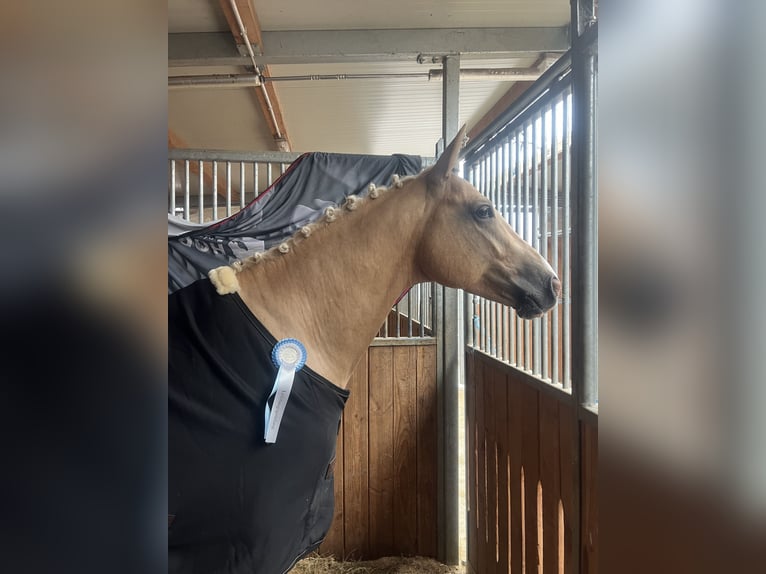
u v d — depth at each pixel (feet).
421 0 6.30
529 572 4.25
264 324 2.81
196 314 2.70
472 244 3.46
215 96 9.73
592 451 3.06
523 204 4.50
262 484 2.43
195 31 7.02
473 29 7.04
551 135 3.84
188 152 6.01
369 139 13.57
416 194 3.44
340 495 6.39
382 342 6.38
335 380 3.17
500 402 5.04
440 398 6.46
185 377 2.48
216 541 2.34
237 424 2.45
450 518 6.44
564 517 3.52
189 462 2.31
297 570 6.11
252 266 3.08
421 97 10.21
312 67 8.55
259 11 6.51
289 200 5.98
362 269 3.22
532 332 4.43
